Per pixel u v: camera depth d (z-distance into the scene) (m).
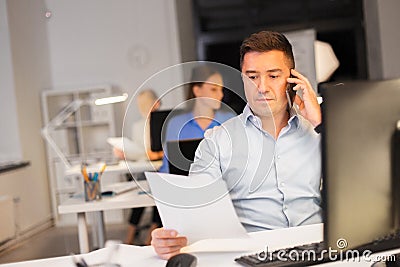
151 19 7.55
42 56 7.53
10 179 6.18
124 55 7.62
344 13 6.99
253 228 1.84
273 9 7.19
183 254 1.39
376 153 1.23
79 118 7.40
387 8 6.27
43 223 7.02
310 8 7.07
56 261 1.64
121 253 1.67
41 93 7.42
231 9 7.29
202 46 7.37
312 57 6.68
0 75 6.69
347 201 1.22
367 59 6.92
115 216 6.81
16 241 6.12
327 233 1.22
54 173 7.27
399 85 1.25
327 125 1.18
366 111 1.21
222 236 1.64
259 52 1.82
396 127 1.25
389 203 1.26
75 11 7.68
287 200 1.84
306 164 1.86
